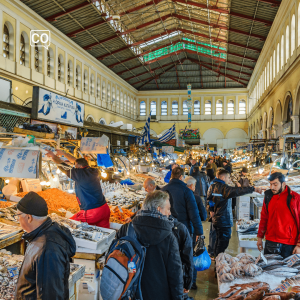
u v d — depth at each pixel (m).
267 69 23.70
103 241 3.60
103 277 1.86
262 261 2.93
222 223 4.57
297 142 9.32
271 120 23.19
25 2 16.61
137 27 25.72
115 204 6.25
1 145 3.13
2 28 14.91
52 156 4.04
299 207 3.27
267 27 20.81
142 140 17.53
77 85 24.83
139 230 2.02
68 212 4.79
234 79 38.84
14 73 15.90
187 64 37.91
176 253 2.06
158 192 2.12
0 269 2.63
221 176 4.65
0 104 6.14
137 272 1.92
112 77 32.94
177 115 42.53
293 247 3.28
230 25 22.06
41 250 1.86
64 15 18.88
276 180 3.29
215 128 41.94
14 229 3.62
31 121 6.76
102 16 20.22
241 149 29.08
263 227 3.55
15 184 5.47
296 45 14.34
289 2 15.49
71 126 8.15
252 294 2.41
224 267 2.82
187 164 15.96
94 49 26.05
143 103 43.09
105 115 30.78
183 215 3.82
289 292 2.38
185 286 2.42
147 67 35.56
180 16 24.50
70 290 2.75
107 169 9.38
